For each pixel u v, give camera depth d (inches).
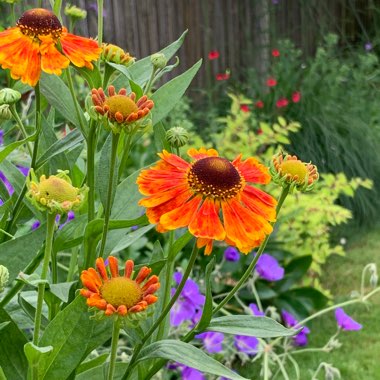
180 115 45.8
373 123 63.1
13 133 30.1
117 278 9.3
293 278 35.6
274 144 51.2
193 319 23.4
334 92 60.7
